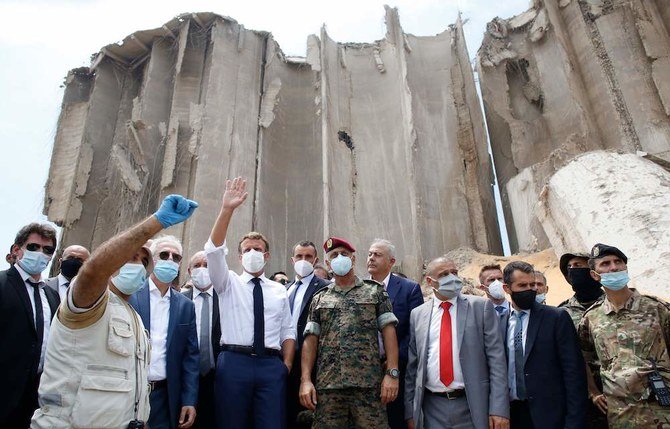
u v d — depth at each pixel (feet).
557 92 75.10
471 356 15.79
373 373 14.94
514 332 16.62
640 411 13.51
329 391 14.94
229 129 74.43
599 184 42.52
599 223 38.58
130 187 70.49
